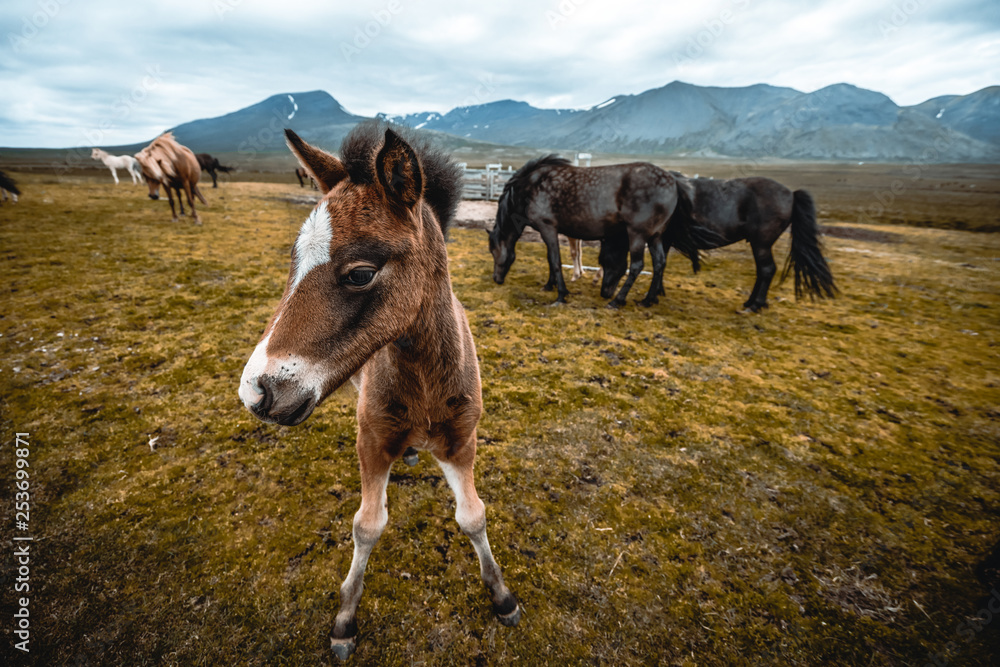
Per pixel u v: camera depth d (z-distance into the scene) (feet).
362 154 4.75
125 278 21.91
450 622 7.02
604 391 14.07
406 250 4.63
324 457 10.57
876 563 8.38
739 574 8.07
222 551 8.02
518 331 18.33
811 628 7.16
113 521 8.51
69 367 13.82
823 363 16.53
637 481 10.29
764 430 12.36
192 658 6.33
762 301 21.88
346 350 4.47
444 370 5.63
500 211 22.50
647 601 7.50
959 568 8.31
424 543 8.36
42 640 6.43
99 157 68.28
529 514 9.21
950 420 13.07
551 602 7.40
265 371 4.15
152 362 14.40
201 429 11.35
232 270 24.16
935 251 39.42
